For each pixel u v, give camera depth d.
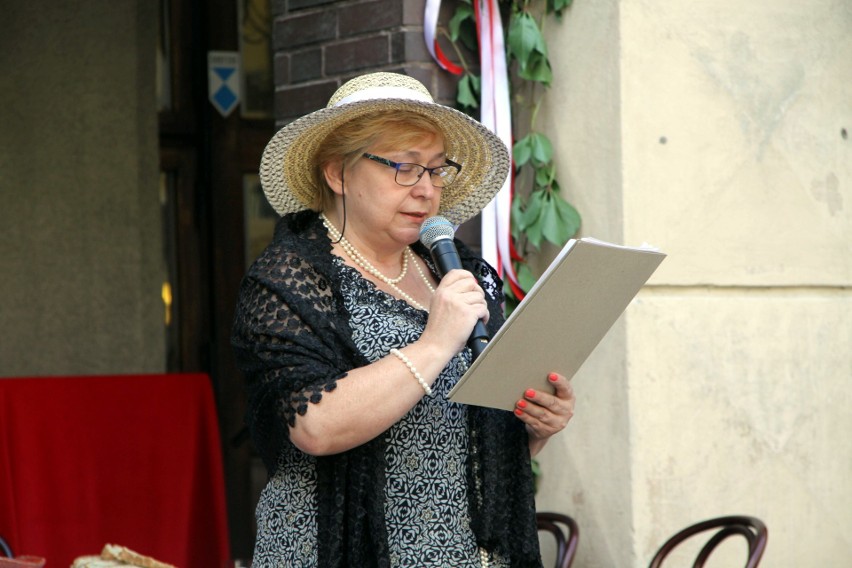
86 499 7.72
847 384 7.32
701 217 6.77
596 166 6.68
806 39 7.16
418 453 4.20
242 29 11.22
